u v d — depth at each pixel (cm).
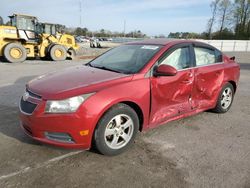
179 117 420
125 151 346
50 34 1695
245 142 390
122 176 290
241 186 278
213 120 482
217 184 280
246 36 5194
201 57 457
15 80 812
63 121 294
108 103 309
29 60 1630
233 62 537
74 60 1723
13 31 1524
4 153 329
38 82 344
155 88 364
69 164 310
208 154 347
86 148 313
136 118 347
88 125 301
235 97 676
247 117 509
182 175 295
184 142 381
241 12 5334
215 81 474
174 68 363
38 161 314
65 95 297
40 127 301
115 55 439
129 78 344
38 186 267
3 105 525
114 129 328
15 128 407
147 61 374
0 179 276
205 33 5619
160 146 365
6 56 1454
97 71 378
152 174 295
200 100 452
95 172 296
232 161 331
